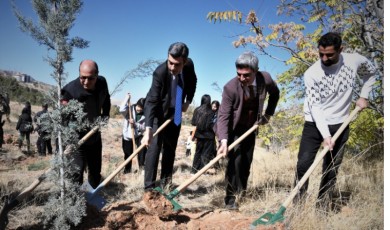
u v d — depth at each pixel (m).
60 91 3.15
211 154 7.68
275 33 5.54
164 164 5.25
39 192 4.91
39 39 3.08
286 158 7.60
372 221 3.67
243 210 4.39
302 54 5.82
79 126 3.22
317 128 4.04
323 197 4.12
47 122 3.09
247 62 3.79
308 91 3.94
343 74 3.85
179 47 4.16
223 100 4.23
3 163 8.79
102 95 3.95
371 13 5.75
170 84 4.60
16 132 15.38
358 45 6.02
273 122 8.15
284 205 3.48
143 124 7.44
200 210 4.38
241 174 4.52
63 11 3.06
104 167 7.23
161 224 3.56
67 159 3.21
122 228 3.43
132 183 5.69
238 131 4.46
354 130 6.00
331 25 5.90
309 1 6.01
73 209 3.09
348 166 5.72
